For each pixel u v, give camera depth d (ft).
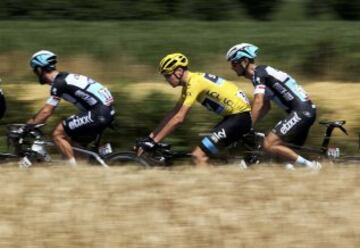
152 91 84.23
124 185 54.54
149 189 53.62
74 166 62.49
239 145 71.61
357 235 45.57
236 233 45.78
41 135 70.18
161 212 48.91
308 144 84.43
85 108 69.41
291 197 52.01
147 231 45.93
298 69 105.19
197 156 68.08
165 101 81.35
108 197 51.83
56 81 68.54
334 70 104.83
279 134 68.13
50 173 58.34
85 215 48.34
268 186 54.39
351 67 104.42
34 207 49.90
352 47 104.68
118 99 81.61
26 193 52.65
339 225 47.01
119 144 81.61
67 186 54.34
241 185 54.65
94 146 70.95
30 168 60.90
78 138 71.56
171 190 53.31
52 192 52.95
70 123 69.05
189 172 58.85
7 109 83.05
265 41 106.83
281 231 46.09
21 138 69.10
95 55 105.70
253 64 69.36
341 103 92.22
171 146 79.61
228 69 103.76
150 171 59.41
